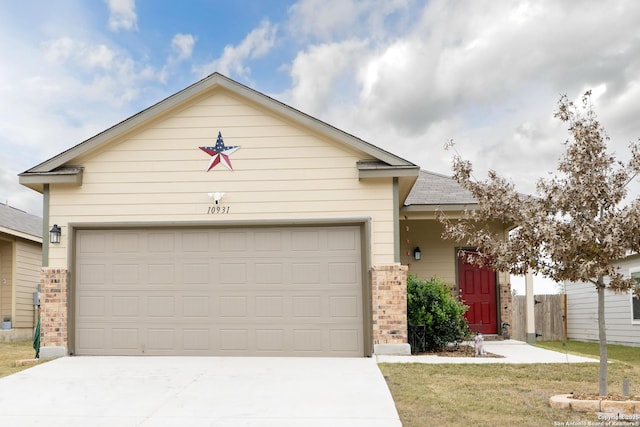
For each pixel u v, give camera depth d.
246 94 11.82
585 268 7.28
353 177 11.77
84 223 11.90
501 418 7.02
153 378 9.46
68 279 11.80
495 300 15.84
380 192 11.70
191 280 11.82
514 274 8.04
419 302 12.21
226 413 7.45
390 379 9.15
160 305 11.80
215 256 11.84
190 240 11.90
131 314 11.81
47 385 9.04
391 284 11.45
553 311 22.36
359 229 11.72
